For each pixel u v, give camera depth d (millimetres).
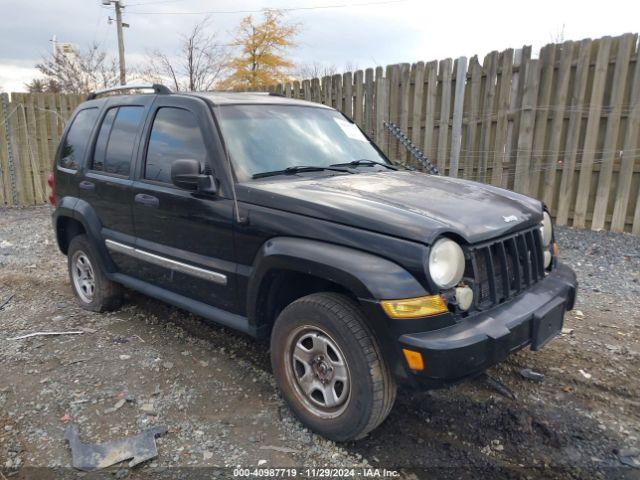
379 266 2543
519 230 3025
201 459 2748
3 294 5410
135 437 2908
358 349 2619
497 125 7492
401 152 8602
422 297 2482
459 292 2588
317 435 2939
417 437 2943
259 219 3047
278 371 3072
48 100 11242
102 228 4453
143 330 4414
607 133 6742
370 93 8914
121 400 3287
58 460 2748
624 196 6762
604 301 4906
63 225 5102
